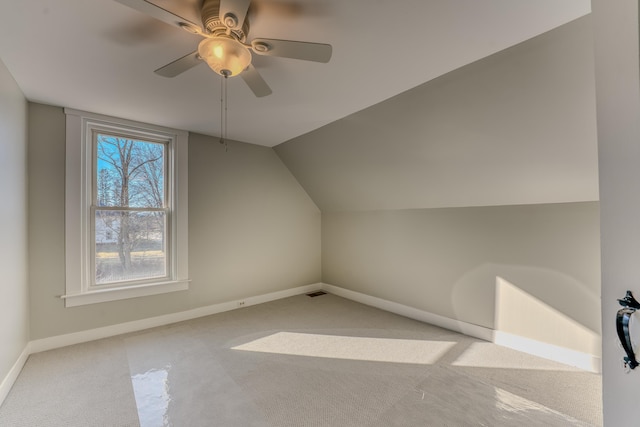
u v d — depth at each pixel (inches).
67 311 98.7
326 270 171.0
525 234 97.5
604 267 25.3
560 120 71.9
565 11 53.0
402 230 133.6
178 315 121.6
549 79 65.9
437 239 121.0
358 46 64.2
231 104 95.3
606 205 24.7
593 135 71.2
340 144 121.8
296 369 85.0
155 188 118.6
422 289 125.6
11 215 77.5
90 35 60.2
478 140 88.0
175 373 82.4
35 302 93.3
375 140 109.8
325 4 51.7
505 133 81.9
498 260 103.6
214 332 110.6
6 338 73.5
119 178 110.5
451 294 116.2
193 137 125.6
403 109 92.4
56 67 72.7
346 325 119.0
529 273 96.5
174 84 81.7
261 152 147.9
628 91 22.1
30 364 86.0
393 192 127.9
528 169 87.4
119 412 66.6
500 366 86.9
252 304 144.9
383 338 106.7
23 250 87.1
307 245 167.9
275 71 75.0
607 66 24.4
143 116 105.7
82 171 101.3
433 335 109.8
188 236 124.0
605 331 25.5
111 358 90.2
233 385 77.0
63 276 97.9
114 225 109.3
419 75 76.5
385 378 80.5
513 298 99.8
